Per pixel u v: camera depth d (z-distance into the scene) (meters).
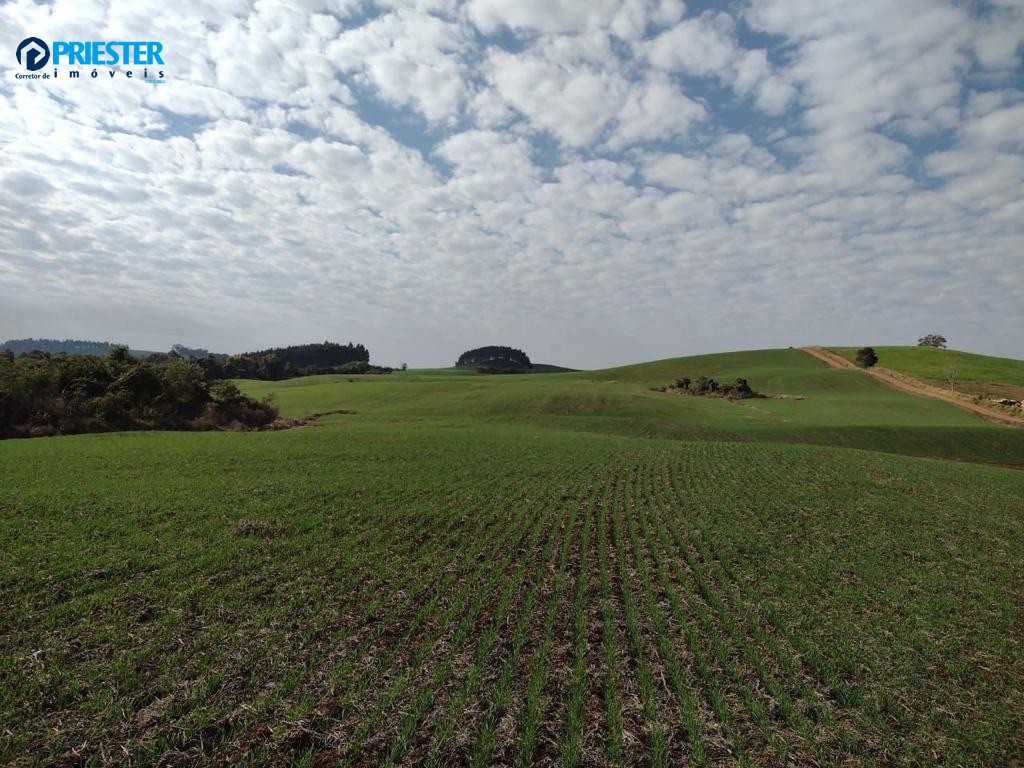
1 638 9.20
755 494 24.28
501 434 44.72
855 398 91.19
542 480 25.66
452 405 76.12
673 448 39.59
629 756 6.88
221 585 11.91
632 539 16.91
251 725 7.23
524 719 7.55
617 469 29.69
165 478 22.33
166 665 8.54
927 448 53.78
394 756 6.69
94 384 47.66
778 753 7.07
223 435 39.28
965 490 26.59
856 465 32.69
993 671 9.67
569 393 81.56
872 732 7.71
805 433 57.94
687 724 7.54
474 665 8.90
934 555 16.47
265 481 22.38
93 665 8.46
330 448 32.69
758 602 12.27
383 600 11.40
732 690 8.57
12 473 22.25
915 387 101.06
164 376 53.00
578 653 9.42
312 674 8.46
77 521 15.78
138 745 6.72
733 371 129.25
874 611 12.14
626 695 8.25
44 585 11.33
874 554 16.41
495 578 13.03
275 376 154.62
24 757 6.48
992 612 12.30
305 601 11.24
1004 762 7.28
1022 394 90.38
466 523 17.84
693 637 10.20
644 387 104.81
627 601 11.96
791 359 141.12
